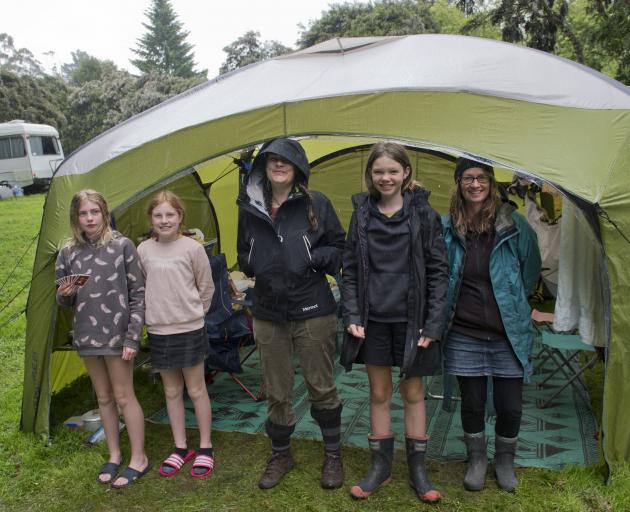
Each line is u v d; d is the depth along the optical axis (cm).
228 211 653
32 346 349
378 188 258
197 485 297
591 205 268
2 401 408
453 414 369
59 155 2092
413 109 297
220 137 326
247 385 427
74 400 411
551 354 413
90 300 292
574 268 305
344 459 313
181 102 383
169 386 308
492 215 266
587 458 308
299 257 268
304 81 347
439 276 258
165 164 335
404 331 258
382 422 278
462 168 266
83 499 290
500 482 280
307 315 271
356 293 266
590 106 289
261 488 289
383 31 2648
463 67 330
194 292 301
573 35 1508
